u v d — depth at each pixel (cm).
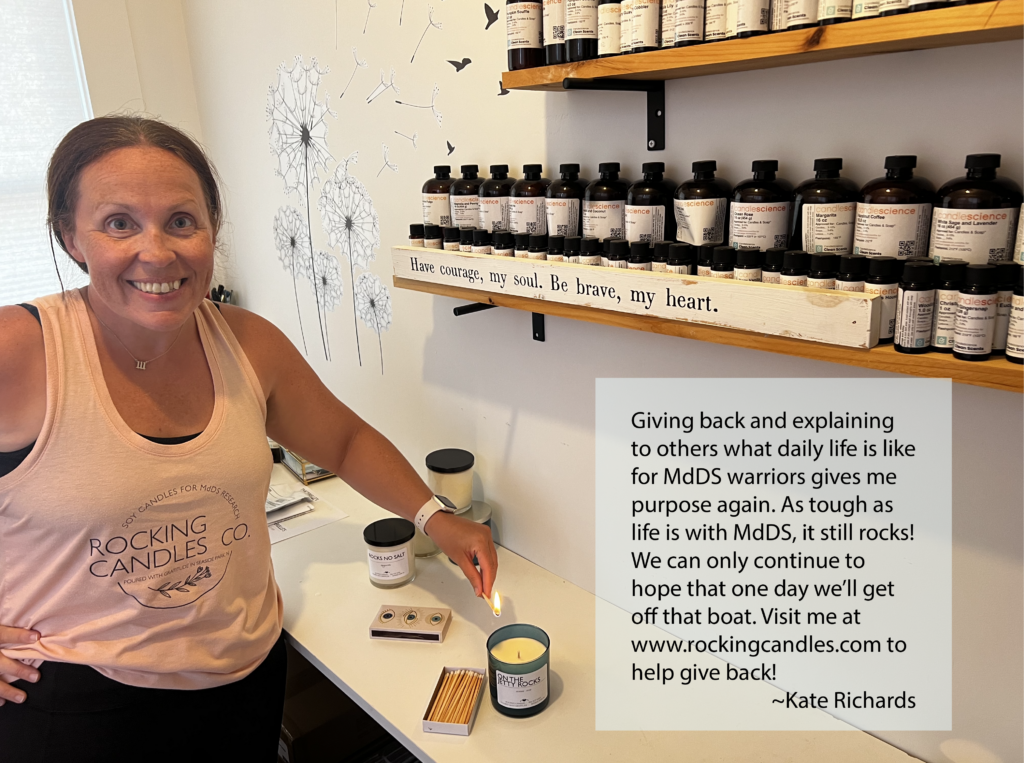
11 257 207
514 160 128
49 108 204
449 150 140
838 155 88
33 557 97
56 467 92
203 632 106
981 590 89
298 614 128
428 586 137
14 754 98
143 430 98
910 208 74
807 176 91
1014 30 61
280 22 176
